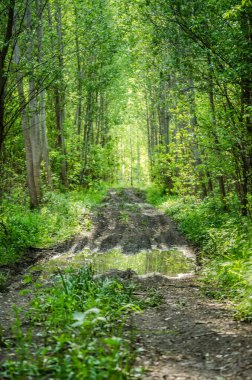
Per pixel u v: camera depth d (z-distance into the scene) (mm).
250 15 12977
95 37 16531
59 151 31250
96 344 5184
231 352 5297
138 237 19094
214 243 14812
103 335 5797
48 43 18094
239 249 12555
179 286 10516
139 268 13234
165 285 10617
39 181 22938
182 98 17953
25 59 14070
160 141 40031
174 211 25469
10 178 26984
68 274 10609
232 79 13836
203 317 7285
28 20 16688
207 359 5129
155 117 46844
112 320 6652
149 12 17188
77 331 5633
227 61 14047
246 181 15930
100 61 29484
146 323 6879
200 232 18078
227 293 9211
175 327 6637
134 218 24438
